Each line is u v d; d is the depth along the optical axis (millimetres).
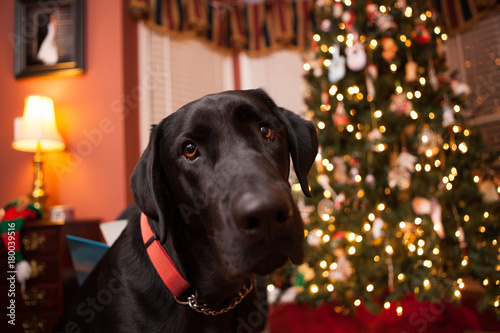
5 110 3131
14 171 3070
